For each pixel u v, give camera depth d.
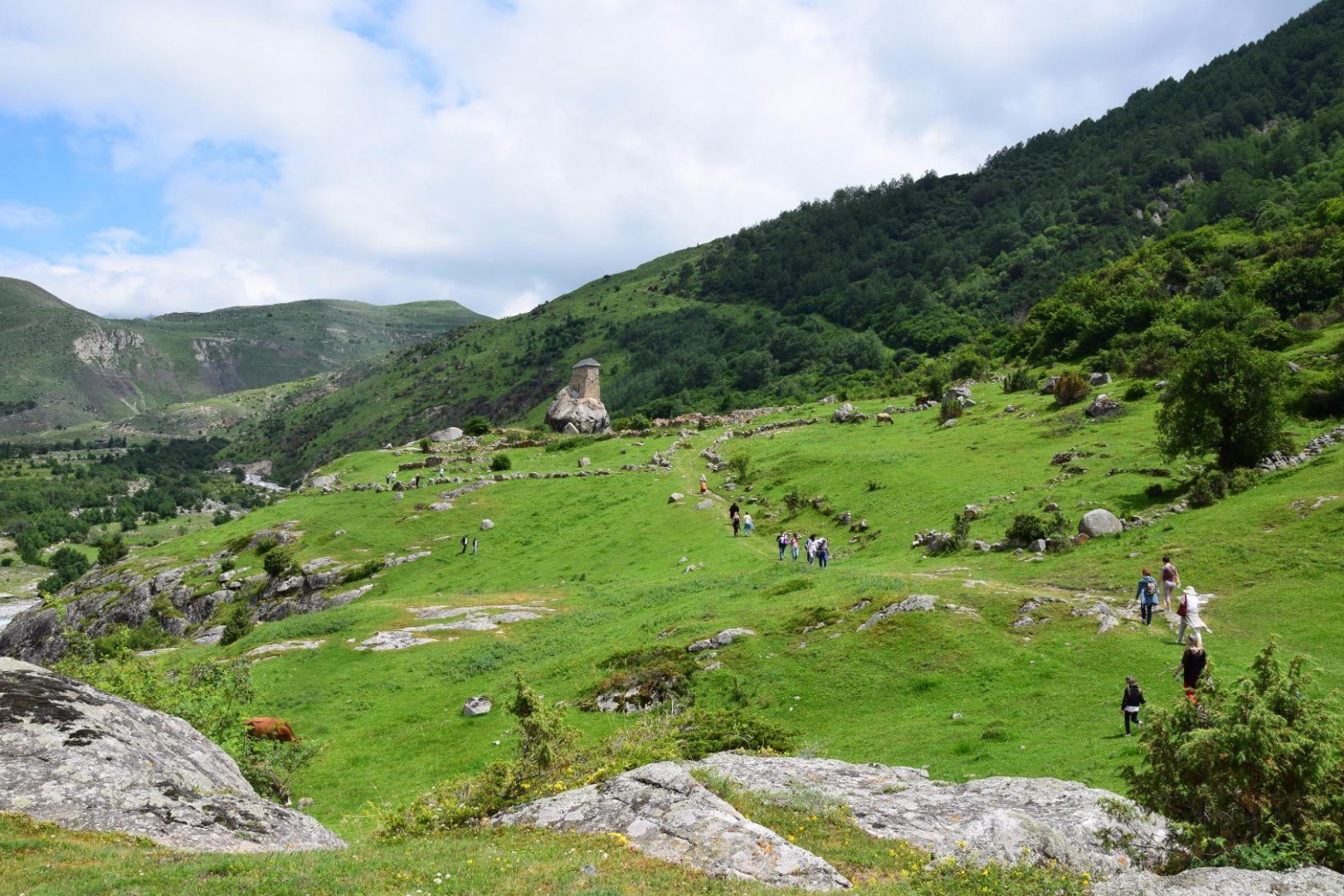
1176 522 45.62
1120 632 32.94
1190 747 13.34
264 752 28.77
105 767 16.19
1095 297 128.00
